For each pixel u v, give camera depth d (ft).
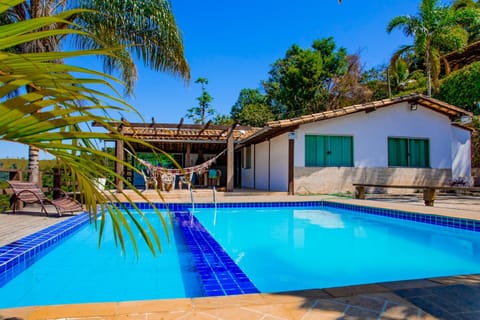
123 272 13.01
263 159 49.65
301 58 91.71
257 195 39.19
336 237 20.33
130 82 27.76
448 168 45.32
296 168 40.04
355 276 13.10
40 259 14.20
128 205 28.91
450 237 20.33
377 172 42.39
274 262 15.03
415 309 6.66
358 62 91.04
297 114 93.40
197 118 127.95
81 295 10.81
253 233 21.45
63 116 3.03
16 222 19.36
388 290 7.72
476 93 57.67
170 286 11.52
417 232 21.80
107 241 18.35
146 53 27.91
